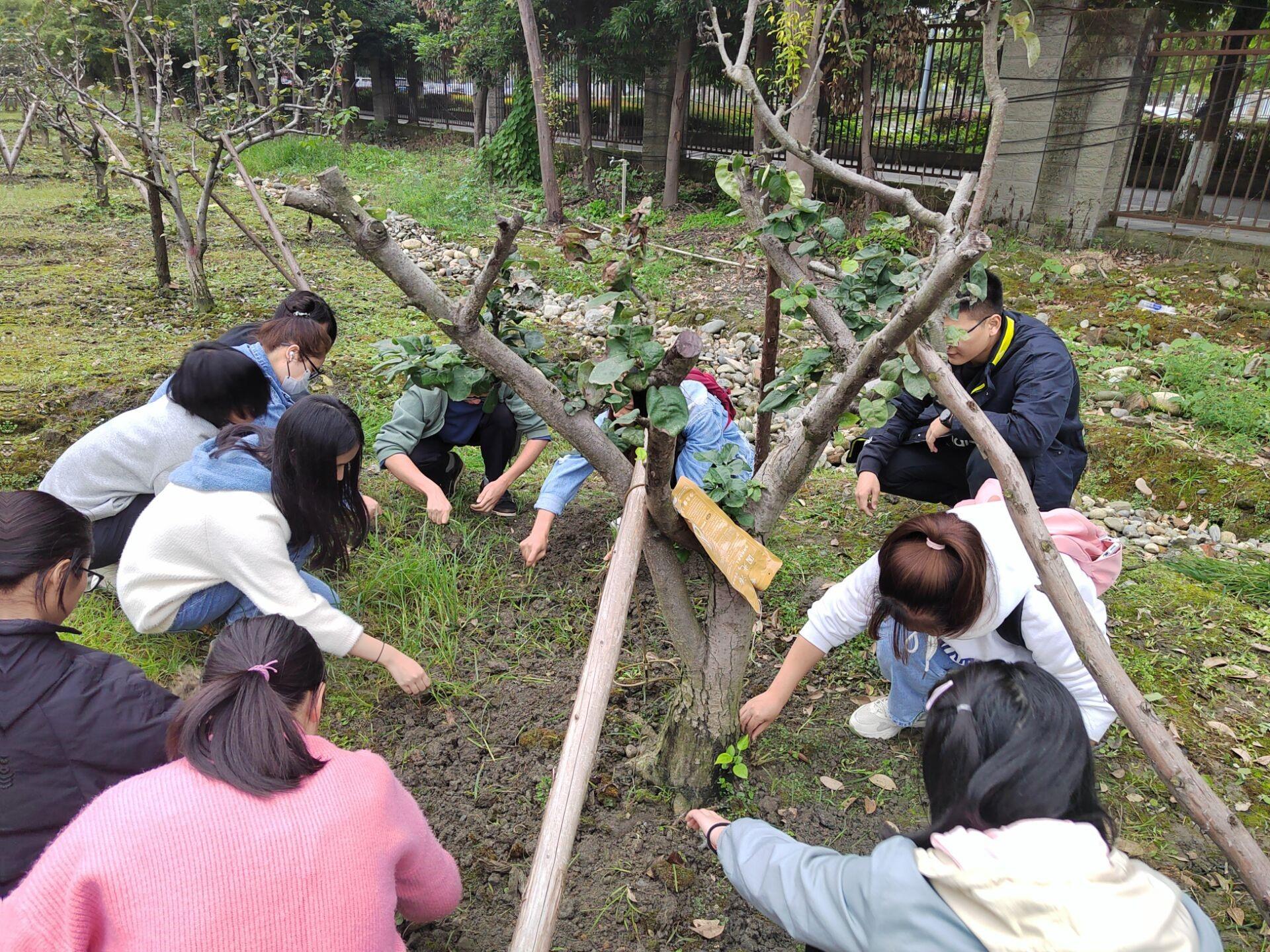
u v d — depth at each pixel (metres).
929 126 11.21
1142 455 5.53
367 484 4.53
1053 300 8.36
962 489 3.98
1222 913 2.44
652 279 8.72
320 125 9.98
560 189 13.67
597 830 2.62
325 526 2.79
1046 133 9.69
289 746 1.58
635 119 15.20
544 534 3.41
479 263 10.05
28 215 11.18
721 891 2.45
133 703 1.94
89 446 3.24
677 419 1.93
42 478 4.40
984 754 1.38
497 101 17.75
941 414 3.63
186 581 2.83
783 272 2.38
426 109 22.20
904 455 3.97
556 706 3.07
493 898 2.40
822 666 3.35
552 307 8.39
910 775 2.86
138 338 6.61
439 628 3.43
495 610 3.58
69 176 14.30
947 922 1.31
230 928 1.47
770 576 2.24
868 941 1.42
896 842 1.47
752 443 5.69
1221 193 11.15
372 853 1.62
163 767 1.58
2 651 1.83
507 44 13.97
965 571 2.10
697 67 11.73
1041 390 3.32
